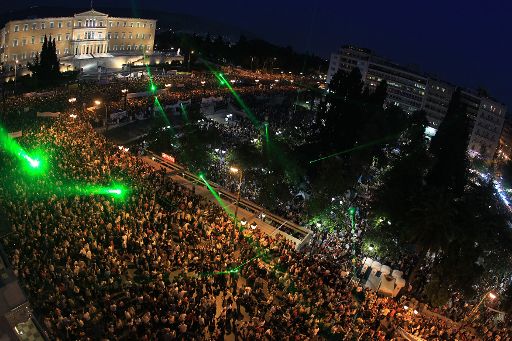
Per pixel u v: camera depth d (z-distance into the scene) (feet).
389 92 588.91
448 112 413.18
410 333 129.59
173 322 105.09
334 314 126.52
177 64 490.49
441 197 157.38
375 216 195.21
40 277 111.96
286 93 433.07
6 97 250.98
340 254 171.53
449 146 249.55
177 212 155.22
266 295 129.08
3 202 134.31
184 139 230.07
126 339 101.30
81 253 122.62
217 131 249.55
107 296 108.06
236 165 211.82
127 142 237.45
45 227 129.29
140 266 124.67
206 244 142.61
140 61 474.49
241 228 157.28
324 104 270.46
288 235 165.07
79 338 98.58
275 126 309.63
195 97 325.62
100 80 345.92
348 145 262.67
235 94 368.48
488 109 488.44
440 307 153.89
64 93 274.36
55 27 406.62
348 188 228.84
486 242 189.98
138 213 147.84
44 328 94.79
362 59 604.08
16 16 385.09
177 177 191.62
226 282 128.26
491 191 296.30
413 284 170.81
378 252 183.83
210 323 110.83
